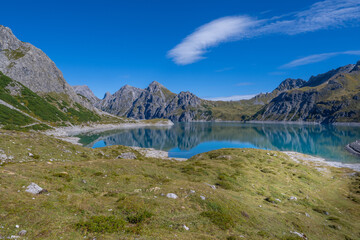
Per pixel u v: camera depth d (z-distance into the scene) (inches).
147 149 5004.9
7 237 422.9
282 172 2082.9
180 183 1120.2
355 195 1836.9
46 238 445.4
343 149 5128.0
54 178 949.2
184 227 635.5
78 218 580.7
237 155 2677.2
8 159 1358.3
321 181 2114.9
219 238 614.2
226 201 932.6
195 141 7111.2
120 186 1027.3
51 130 6053.2
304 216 1101.7
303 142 6565.0
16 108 6501.0
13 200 602.5
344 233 1037.8
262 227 813.2
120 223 575.8
